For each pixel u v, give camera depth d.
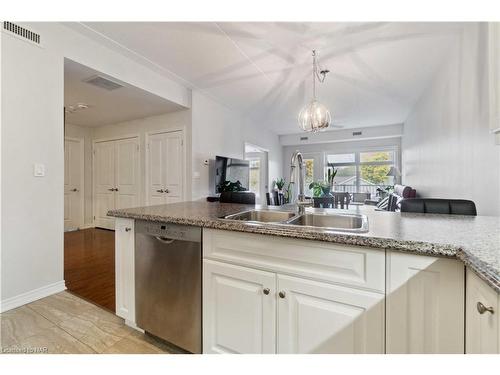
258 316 1.14
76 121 4.68
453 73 2.57
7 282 1.86
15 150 1.91
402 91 3.90
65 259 3.13
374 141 6.97
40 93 2.06
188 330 1.34
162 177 4.21
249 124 5.73
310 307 1.02
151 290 1.47
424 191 3.87
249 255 1.16
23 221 1.95
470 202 1.60
